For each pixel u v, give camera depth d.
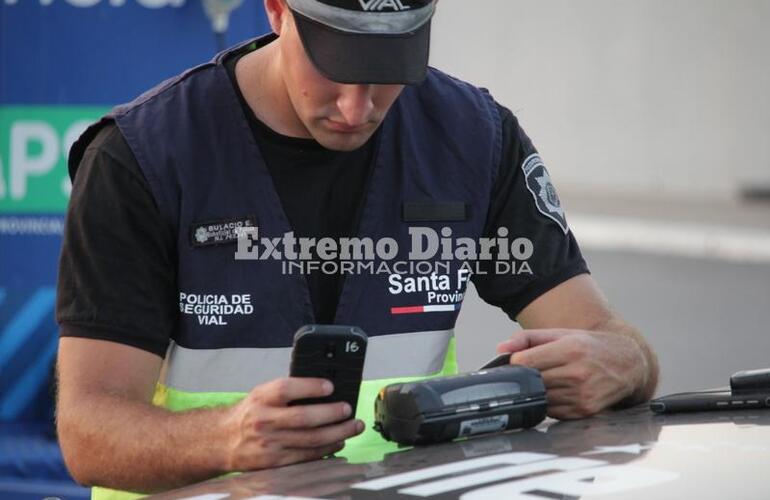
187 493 2.56
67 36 5.52
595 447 2.68
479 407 2.92
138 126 3.56
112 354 3.40
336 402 3.00
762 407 3.08
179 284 3.57
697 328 12.51
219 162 3.58
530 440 2.83
